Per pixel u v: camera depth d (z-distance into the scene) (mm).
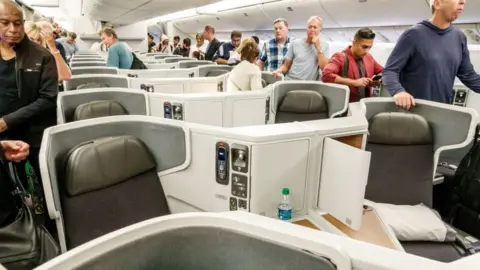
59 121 2062
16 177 1563
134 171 1320
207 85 2951
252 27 7773
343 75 2766
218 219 630
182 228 624
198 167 1256
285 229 600
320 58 3518
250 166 1112
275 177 1157
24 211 1030
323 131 1204
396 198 1758
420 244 1507
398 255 557
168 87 2859
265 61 4398
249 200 1147
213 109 2002
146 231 593
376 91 3445
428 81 1956
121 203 1280
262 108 2189
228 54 5855
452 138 1722
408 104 1808
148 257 595
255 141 1086
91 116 2133
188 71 4043
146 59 6617
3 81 1803
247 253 618
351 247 571
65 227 1181
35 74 1841
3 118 1755
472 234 1803
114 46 4066
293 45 3656
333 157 1173
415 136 1763
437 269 523
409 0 3793
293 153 1165
